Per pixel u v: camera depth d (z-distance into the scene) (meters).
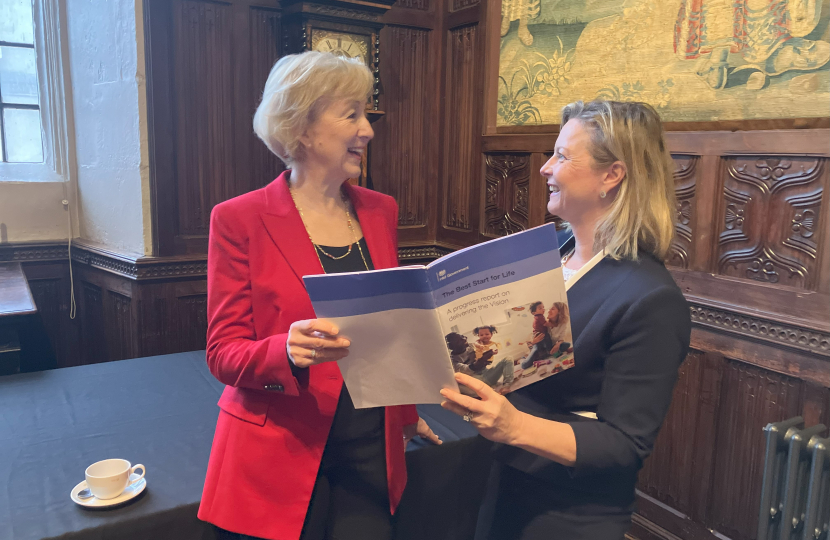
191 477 1.58
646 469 2.54
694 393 2.32
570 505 1.21
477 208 3.40
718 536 2.28
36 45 3.40
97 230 3.43
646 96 2.41
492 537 1.32
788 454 1.75
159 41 2.92
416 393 1.12
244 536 1.27
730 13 2.11
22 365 3.44
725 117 2.16
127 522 1.36
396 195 3.67
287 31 3.14
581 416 1.22
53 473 1.61
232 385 1.24
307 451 1.27
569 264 1.34
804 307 1.96
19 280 2.91
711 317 2.23
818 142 1.89
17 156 3.44
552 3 2.78
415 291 1.02
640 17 2.40
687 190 2.30
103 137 3.26
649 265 1.18
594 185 1.21
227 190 3.25
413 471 1.64
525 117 3.00
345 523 1.33
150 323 3.10
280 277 1.26
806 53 1.92
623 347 1.13
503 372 1.10
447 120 3.61
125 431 1.91
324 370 1.29
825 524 1.75
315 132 1.29
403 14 3.50
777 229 2.03
